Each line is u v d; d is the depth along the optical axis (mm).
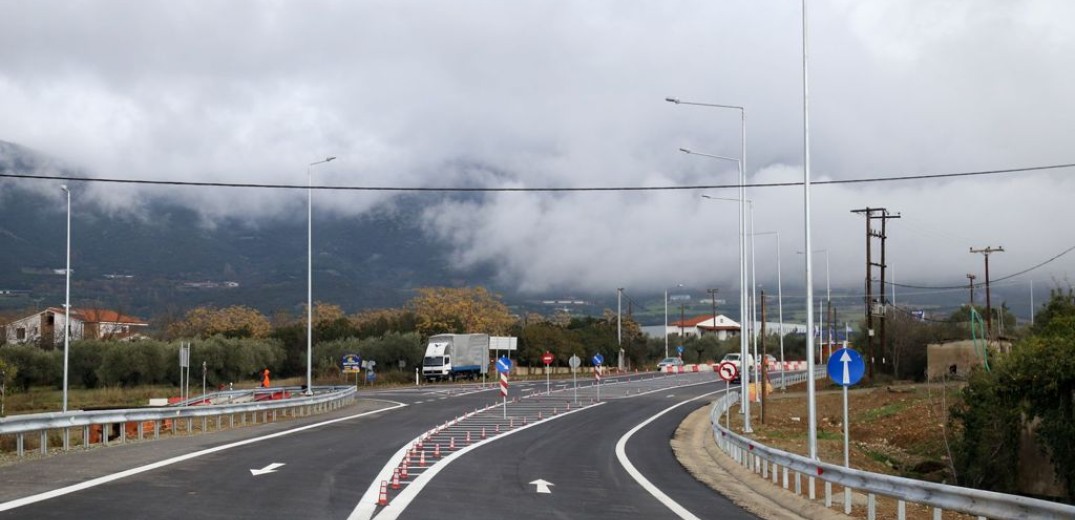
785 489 19938
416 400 56719
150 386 74750
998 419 31688
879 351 81688
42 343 84000
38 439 26641
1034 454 29766
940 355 66438
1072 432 27031
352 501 15969
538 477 21188
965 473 33000
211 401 48875
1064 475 27391
